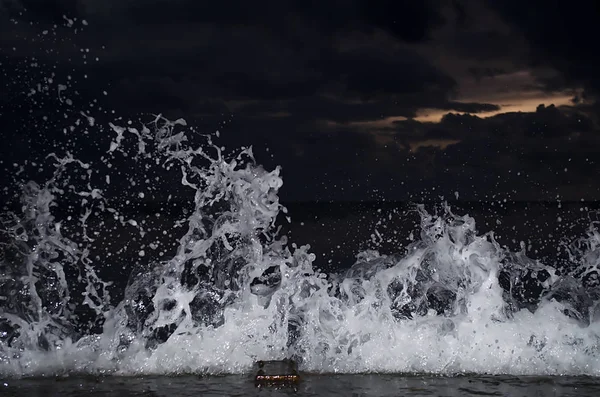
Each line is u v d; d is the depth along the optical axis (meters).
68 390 3.69
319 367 4.12
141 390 3.68
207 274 5.06
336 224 19.03
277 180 5.28
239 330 4.46
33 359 4.20
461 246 4.89
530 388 3.72
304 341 4.39
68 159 5.59
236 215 5.23
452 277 4.86
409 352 4.26
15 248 5.36
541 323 4.49
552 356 4.21
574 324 4.49
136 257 9.99
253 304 4.63
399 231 16.09
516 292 6.62
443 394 3.60
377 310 4.57
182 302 4.62
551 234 15.46
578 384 3.81
